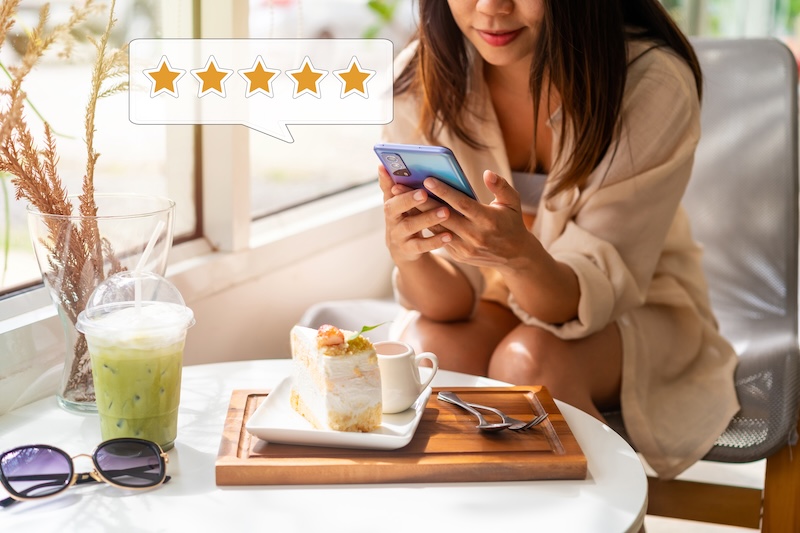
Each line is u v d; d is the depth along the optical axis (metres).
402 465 0.90
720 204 1.81
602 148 1.36
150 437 0.94
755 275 1.74
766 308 1.70
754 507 1.39
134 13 1.45
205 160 1.61
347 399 0.93
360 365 0.93
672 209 1.42
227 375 1.20
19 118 0.97
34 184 1.01
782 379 1.45
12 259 1.28
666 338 1.49
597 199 1.39
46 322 1.11
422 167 1.08
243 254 1.65
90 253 1.00
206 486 0.89
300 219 1.93
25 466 0.85
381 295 2.22
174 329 0.93
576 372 1.34
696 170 1.84
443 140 1.53
